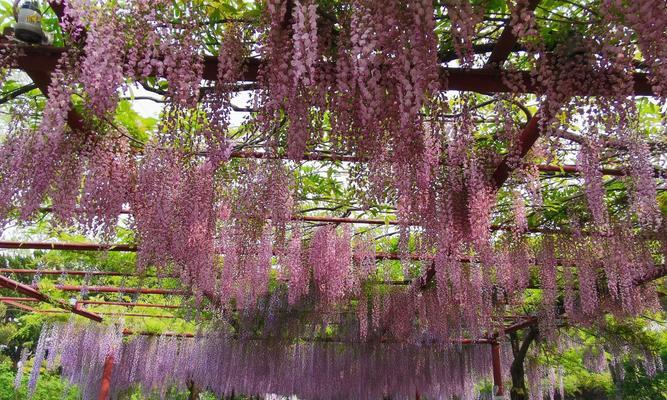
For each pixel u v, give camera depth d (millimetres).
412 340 8297
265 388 8461
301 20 1601
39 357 7910
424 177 2400
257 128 2244
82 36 2035
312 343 8633
